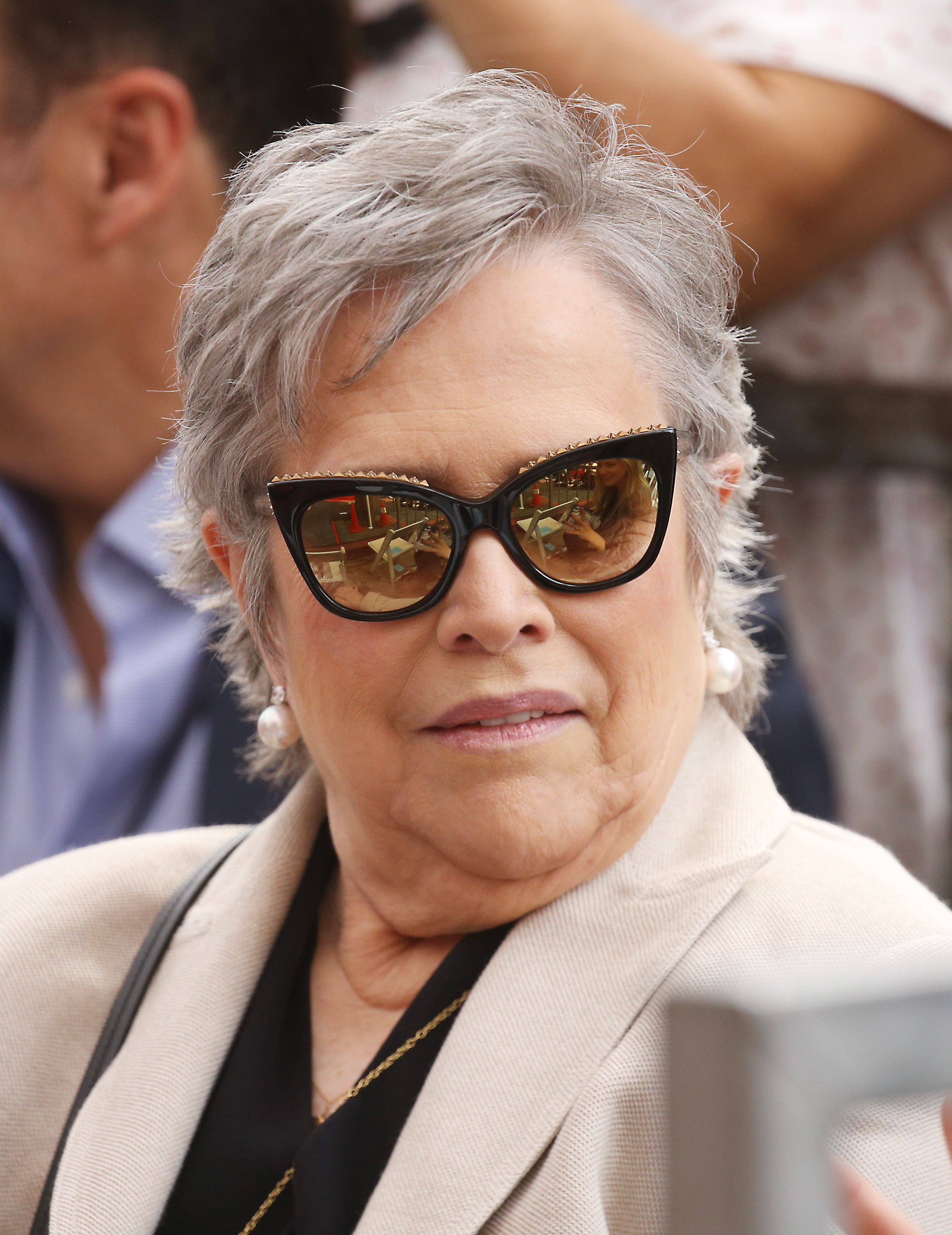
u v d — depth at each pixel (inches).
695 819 271.9
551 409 242.5
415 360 243.1
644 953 250.4
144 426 551.2
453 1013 266.2
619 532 244.1
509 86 275.4
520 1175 233.0
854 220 540.1
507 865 249.8
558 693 244.8
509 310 243.1
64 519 583.8
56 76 498.6
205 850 340.8
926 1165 222.8
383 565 245.1
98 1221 263.6
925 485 607.5
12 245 516.1
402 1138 246.2
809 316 578.6
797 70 526.0
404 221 238.4
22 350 528.1
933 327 586.6
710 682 287.1
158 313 533.3
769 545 546.3
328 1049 283.0
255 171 277.3
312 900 300.7
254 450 267.1
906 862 606.9
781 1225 91.7
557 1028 247.0
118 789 531.2
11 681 600.4
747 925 250.5
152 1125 273.1
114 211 515.2
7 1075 303.0
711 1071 95.3
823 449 575.8
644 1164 233.5
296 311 246.7
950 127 532.1
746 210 524.4
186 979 295.9
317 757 275.0
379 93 608.1
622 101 513.7
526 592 241.8
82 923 322.7
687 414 265.7
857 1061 94.2
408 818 257.8
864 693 597.9
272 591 278.8
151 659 529.3
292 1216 263.6
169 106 510.6
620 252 253.6
